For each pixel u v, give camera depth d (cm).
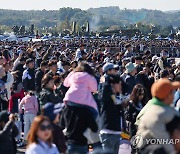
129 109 2841
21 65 4353
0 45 11738
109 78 2459
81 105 2250
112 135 2441
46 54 4925
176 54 11262
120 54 5794
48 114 1980
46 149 1697
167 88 1778
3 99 3409
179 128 1673
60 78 3086
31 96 3303
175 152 1661
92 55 5538
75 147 2244
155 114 1764
